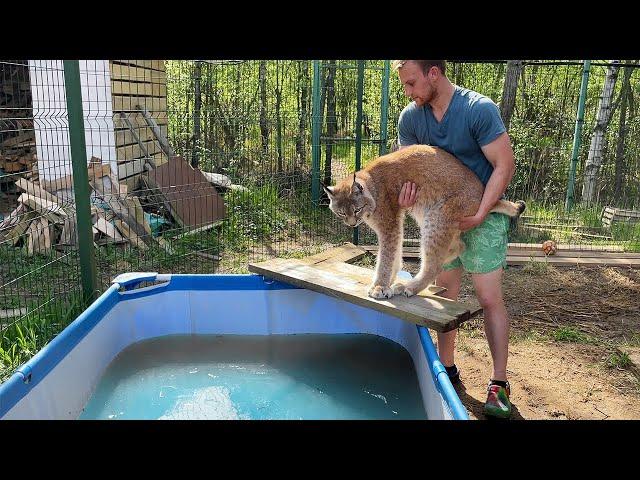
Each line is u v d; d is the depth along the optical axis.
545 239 8.34
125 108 8.27
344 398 3.70
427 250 3.79
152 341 4.51
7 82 9.09
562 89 12.72
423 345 3.58
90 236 4.78
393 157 3.99
